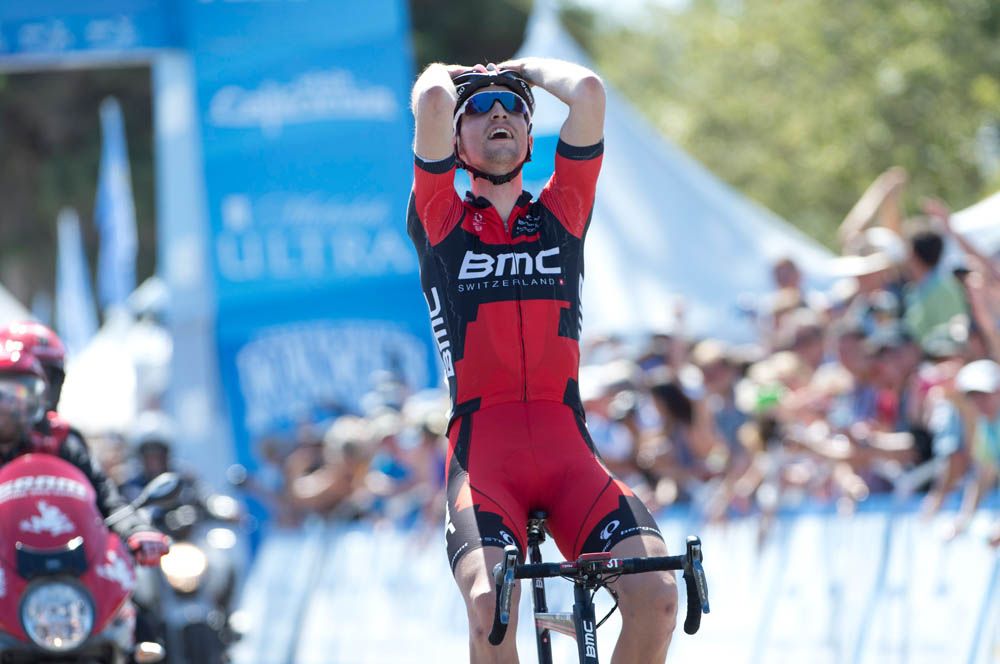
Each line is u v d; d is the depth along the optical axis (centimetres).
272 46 3694
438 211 1216
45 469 1541
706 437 2353
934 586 1905
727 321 3650
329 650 2880
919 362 2166
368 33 3700
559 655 2269
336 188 3675
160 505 1619
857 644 2002
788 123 6394
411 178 3681
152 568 2153
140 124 9462
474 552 1127
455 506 1174
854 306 2522
